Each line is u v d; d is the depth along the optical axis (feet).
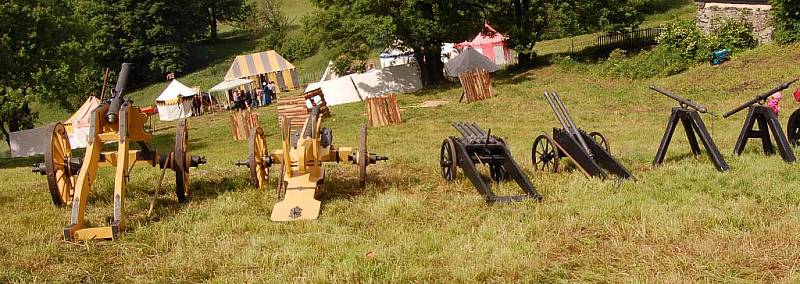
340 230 26.43
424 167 41.93
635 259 22.00
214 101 169.89
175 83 153.69
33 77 96.22
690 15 172.04
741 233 23.90
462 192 33.27
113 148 87.71
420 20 119.96
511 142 59.31
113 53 229.45
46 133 30.30
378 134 76.79
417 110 101.24
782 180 31.94
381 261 22.53
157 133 120.57
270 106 148.66
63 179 31.32
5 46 92.17
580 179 33.86
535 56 141.69
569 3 135.54
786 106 69.10
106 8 226.99
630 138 56.03
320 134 34.71
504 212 28.04
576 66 121.49
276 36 247.91
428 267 21.89
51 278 22.06
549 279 20.90
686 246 22.84
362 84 131.03
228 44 275.59
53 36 100.22
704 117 68.80
